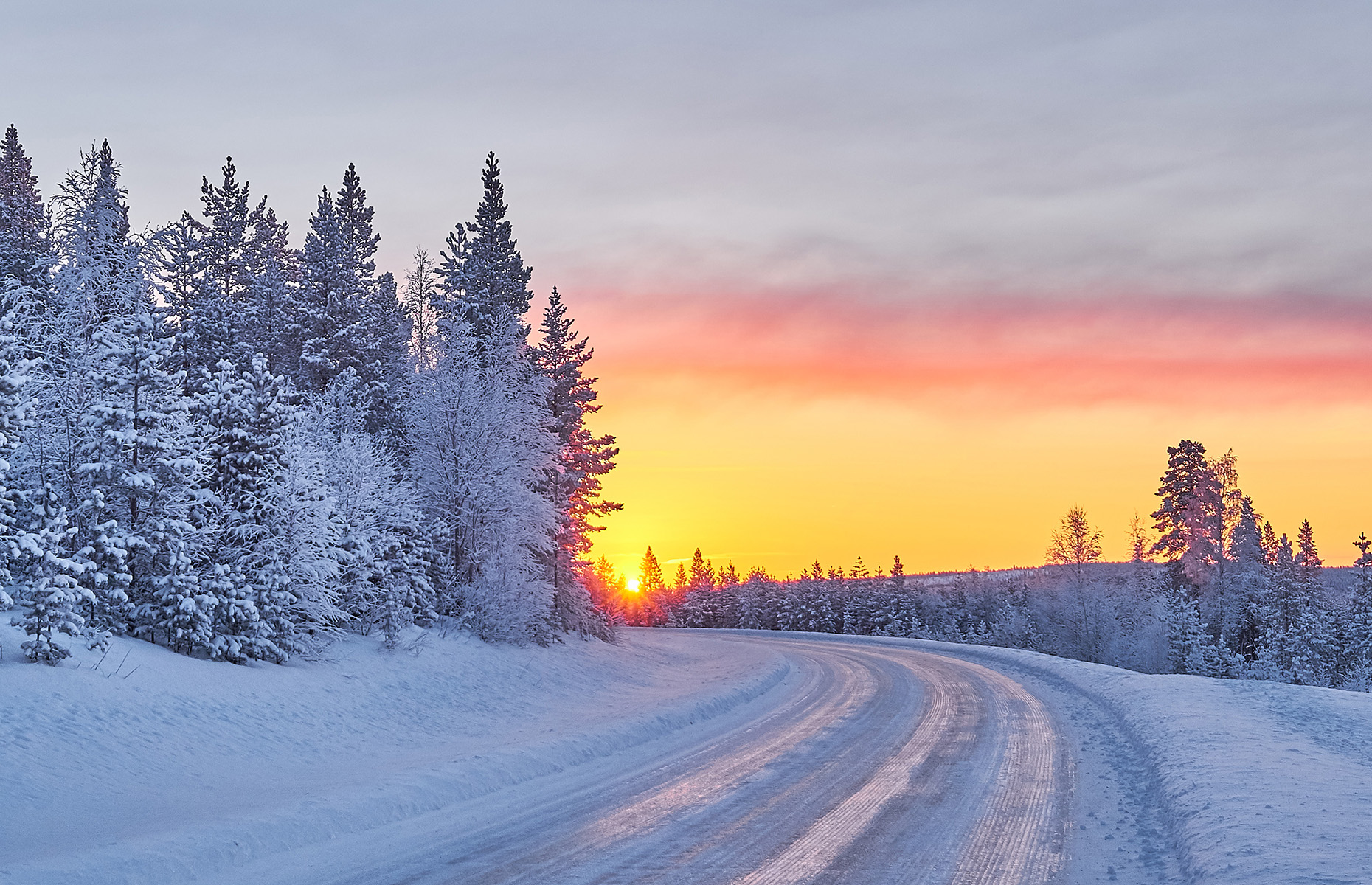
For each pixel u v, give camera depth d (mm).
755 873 8398
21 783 11367
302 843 9602
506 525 31594
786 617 103875
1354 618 56750
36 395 19000
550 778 13586
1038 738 16938
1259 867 7230
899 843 9477
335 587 23625
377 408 37188
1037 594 75250
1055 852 9094
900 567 103938
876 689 26938
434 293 40625
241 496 21734
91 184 29969
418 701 21547
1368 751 13797
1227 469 62312
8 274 28234
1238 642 62281
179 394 20453
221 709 16453
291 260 48875
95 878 7820
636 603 122062
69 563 15578
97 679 15375
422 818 10883
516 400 34031
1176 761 12586
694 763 14852
